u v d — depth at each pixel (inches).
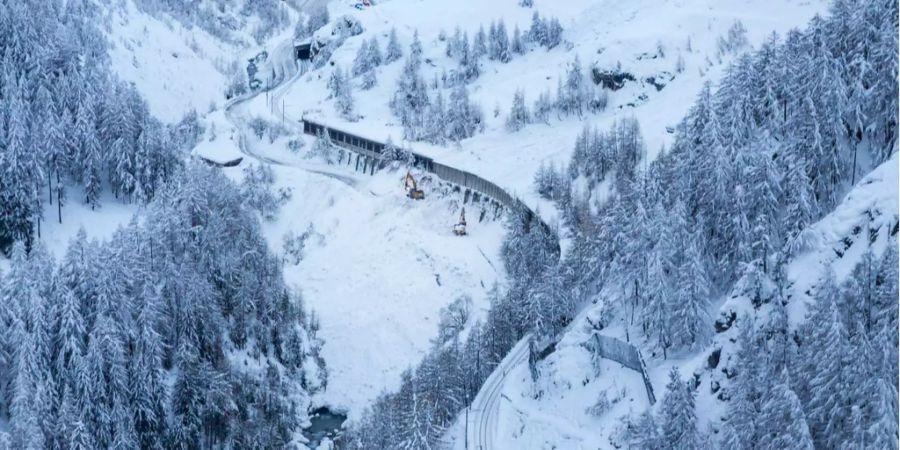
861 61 5689.0
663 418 4790.8
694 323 5354.3
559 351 5949.8
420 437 5275.6
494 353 6486.2
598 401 5472.4
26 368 6102.4
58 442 5974.4
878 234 4753.9
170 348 6722.4
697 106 6382.9
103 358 6264.8
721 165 5649.6
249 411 6712.6
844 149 5634.8
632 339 5669.3
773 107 6028.5
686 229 5629.9
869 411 4156.0
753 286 4985.2
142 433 6289.4
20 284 6466.5
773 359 4635.8
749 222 5516.7
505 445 5590.6
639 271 5777.6
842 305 4436.5
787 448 4197.8
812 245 4982.8
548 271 6579.7
